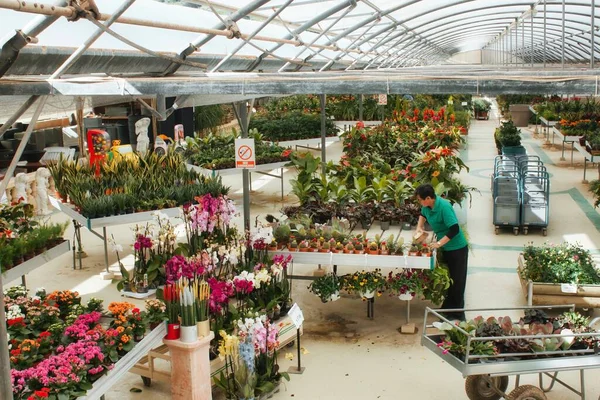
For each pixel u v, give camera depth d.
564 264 7.35
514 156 13.77
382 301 7.95
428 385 5.85
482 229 11.29
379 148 13.75
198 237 7.04
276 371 5.81
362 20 10.88
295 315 5.87
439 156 11.11
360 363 6.31
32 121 4.86
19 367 4.36
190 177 10.09
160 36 6.82
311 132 17.55
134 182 9.19
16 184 11.73
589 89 4.45
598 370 6.11
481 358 4.88
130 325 4.91
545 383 5.83
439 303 7.05
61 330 4.88
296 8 8.97
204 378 5.27
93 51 5.65
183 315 5.11
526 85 4.59
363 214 9.01
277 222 7.92
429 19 13.39
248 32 9.33
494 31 23.45
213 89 5.41
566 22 15.60
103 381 4.37
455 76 4.87
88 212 8.38
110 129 17.62
